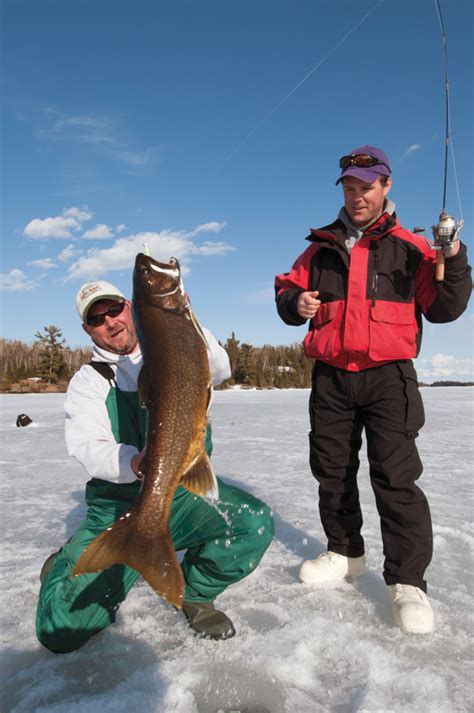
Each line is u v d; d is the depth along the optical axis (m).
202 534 2.51
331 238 2.98
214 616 2.50
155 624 2.57
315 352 3.01
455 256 2.64
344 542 3.07
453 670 2.14
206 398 2.09
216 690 2.04
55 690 2.05
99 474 2.40
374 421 2.87
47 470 6.73
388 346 2.80
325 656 2.26
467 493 5.07
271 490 5.26
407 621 2.43
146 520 1.99
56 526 4.20
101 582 2.30
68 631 2.27
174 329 2.09
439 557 3.42
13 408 20.89
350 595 2.87
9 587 3.02
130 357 2.74
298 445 8.62
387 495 2.75
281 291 3.25
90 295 2.64
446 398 25.14
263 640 2.37
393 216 2.98
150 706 1.93
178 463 2.04
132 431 2.67
